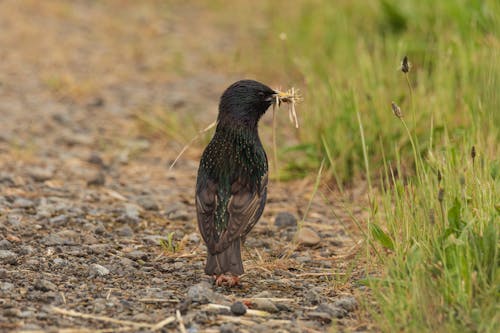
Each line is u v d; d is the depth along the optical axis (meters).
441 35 15.28
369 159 13.01
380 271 9.19
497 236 7.99
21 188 12.91
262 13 27.22
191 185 13.81
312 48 19.83
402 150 12.80
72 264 9.50
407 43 16.09
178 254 10.17
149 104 18.81
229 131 9.35
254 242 10.81
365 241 9.73
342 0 21.84
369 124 13.14
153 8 29.48
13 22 26.03
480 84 12.60
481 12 14.93
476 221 8.41
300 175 13.51
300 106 14.84
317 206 12.48
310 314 8.05
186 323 7.80
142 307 8.21
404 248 8.80
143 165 14.87
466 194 9.02
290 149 13.43
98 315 7.95
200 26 27.05
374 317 7.70
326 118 13.63
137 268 9.63
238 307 8.08
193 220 11.82
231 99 9.40
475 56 13.67
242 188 9.02
